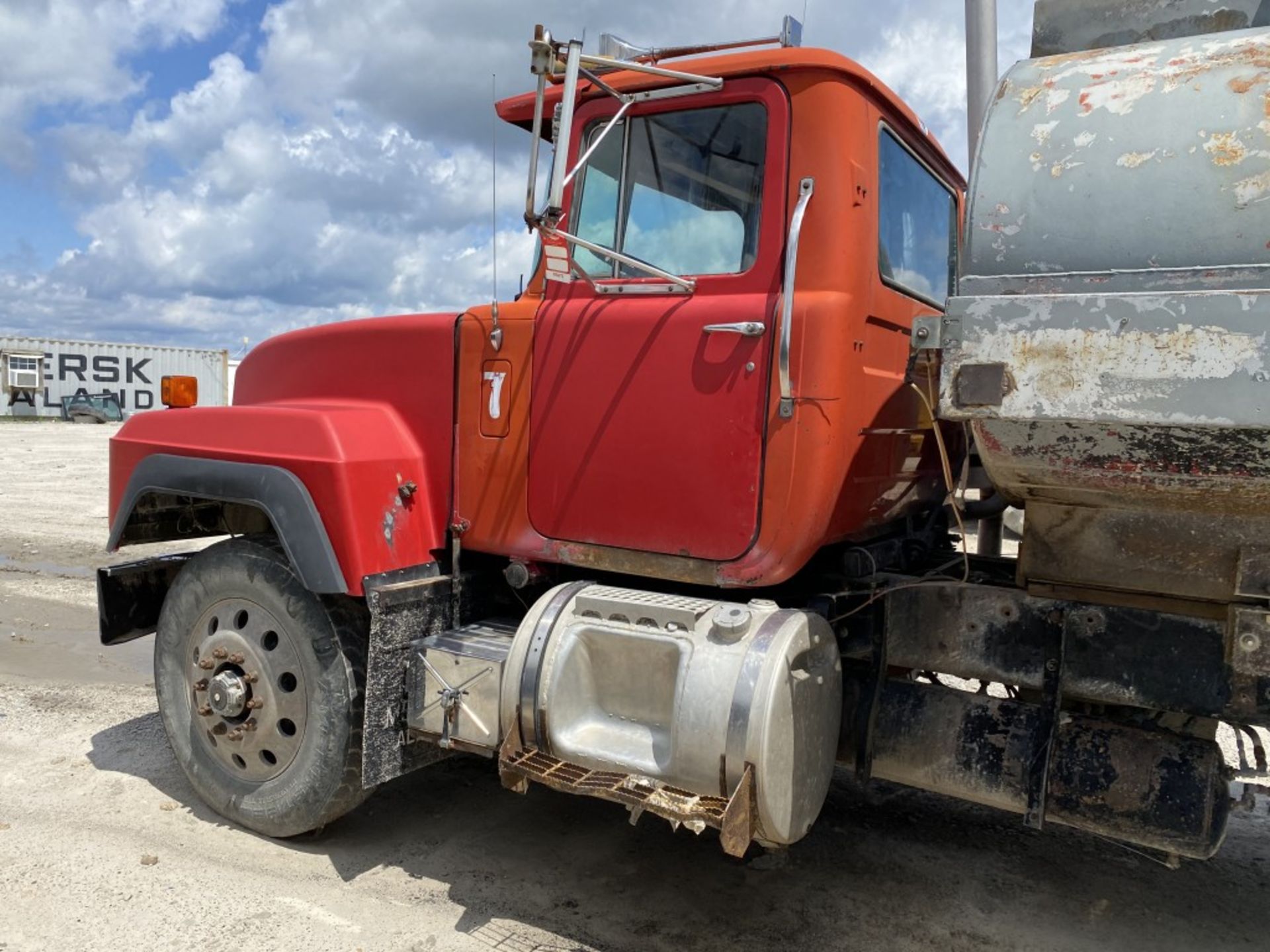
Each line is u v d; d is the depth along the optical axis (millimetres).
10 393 35375
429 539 3354
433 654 3047
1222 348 1951
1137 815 2477
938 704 2809
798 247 2754
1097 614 2541
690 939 2881
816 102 2730
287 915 2943
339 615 3266
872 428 2953
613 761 2637
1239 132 2012
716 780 2459
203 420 3562
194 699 3592
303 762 3299
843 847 3484
